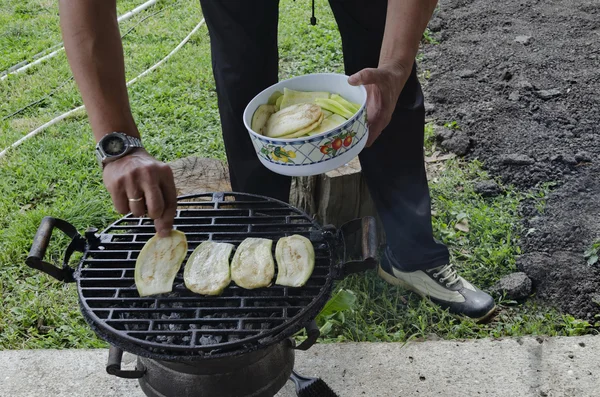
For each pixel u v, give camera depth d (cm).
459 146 344
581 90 380
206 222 185
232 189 263
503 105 373
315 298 155
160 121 400
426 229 242
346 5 208
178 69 459
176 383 169
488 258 278
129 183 144
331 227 174
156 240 169
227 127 237
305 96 175
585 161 324
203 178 298
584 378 213
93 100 156
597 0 493
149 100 422
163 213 153
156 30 530
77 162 363
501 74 404
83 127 401
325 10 527
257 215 185
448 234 290
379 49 217
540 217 292
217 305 160
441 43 463
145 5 569
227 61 220
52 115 421
